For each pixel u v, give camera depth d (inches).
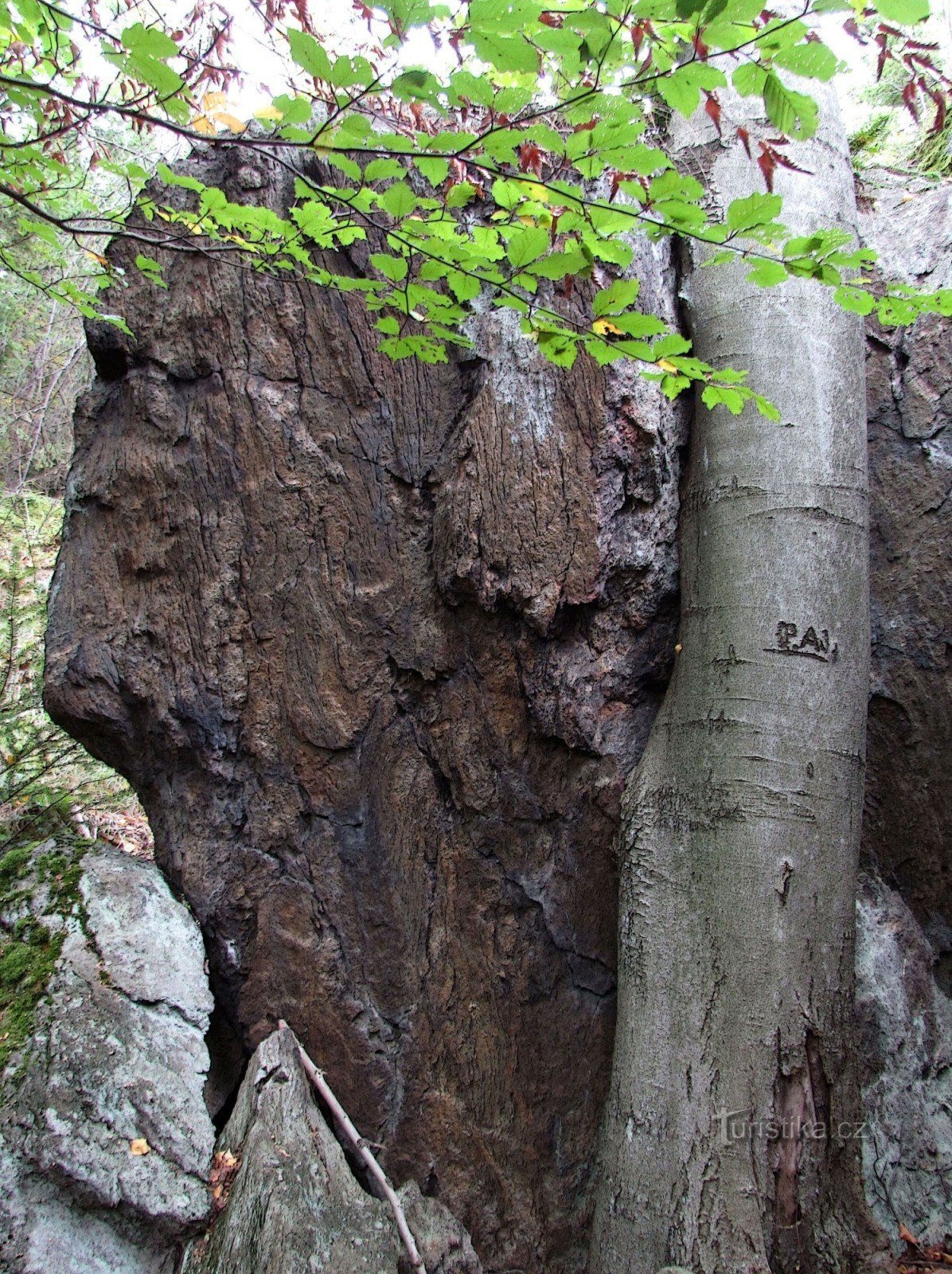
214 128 111.5
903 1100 112.0
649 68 50.7
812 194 109.7
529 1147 107.9
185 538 114.3
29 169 90.0
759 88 50.0
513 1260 103.5
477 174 106.0
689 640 103.1
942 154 155.8
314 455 115.5
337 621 114.0
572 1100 109.5
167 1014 98.0
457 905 113.0
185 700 111.3
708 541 102.5
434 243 63.2
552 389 109.6
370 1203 91.4
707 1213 84.1
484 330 113.0
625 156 52.2
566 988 111.7
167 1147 88.7
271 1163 88.8
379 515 115.7
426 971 110.7
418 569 115.3
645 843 100.3
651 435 108.1
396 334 79.3
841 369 105.0
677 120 120.7
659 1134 89.3
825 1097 87.7
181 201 115.5
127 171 88.7
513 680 112.3
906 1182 107.7
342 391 116.8
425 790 114.5
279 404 115.9
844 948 91.7
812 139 112.6
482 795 113.1
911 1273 100.3
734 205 54.4
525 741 113.0
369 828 111.7
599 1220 92.2
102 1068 89.9
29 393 326.0
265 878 111.0
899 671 125.5
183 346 116.3
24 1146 82.7
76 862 109.3
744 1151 85.0
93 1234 83.5
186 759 112.9
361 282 72.9
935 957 123.6
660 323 60.9
